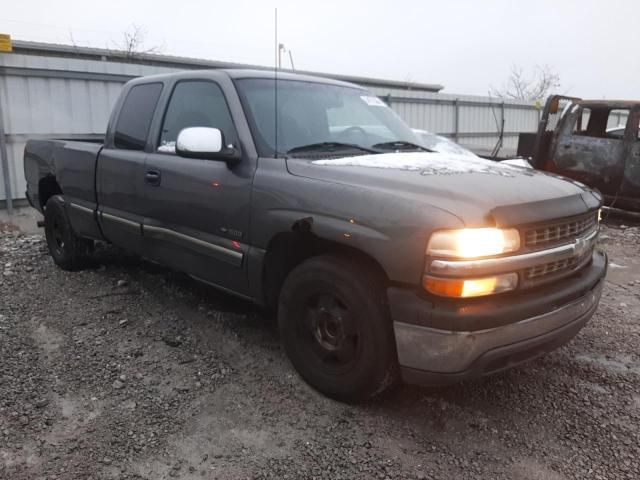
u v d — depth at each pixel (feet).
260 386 10.69
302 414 9.77
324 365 10.12
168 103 13.69
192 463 8.39
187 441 8.92
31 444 8.70
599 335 13.58
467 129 61.46
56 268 18.24
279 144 11.44
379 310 9.05
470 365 8.45
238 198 11.07
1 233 24.71
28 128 28.96
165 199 12.92
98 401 10.00
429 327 8.45
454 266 8.20
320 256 10.03
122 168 14.33
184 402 10.07
